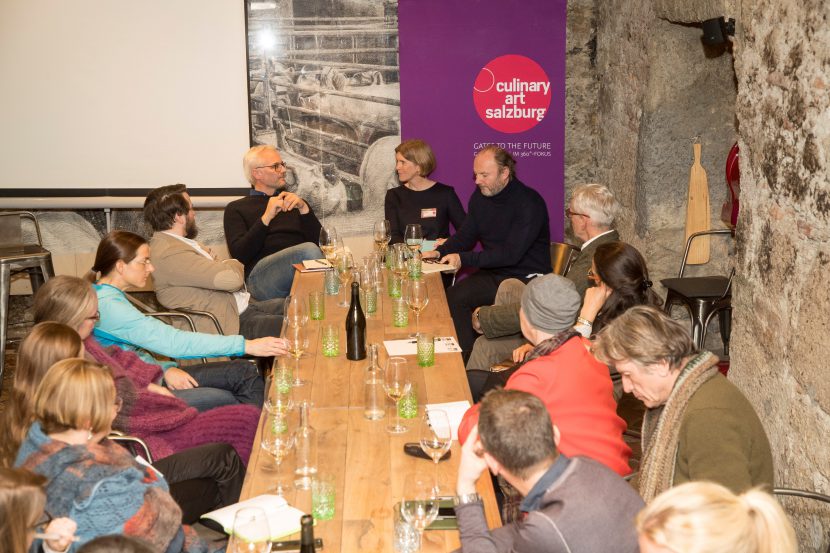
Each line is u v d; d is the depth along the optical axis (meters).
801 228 2.62
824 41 2.42
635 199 5.32
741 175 3.36
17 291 6.33
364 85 6.41
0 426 2.51
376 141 6.51
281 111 6.41
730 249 5.11
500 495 3.05
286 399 2.63
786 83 2.76
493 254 4.89
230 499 2.95
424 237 5.55
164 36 6.20
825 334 2.40
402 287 3.82
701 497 1.45
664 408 2.20
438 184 5.62
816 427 2.49
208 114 6.32
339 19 6.30
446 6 6.29
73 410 2.20
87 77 6.21
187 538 2.34
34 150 6.29
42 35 6.13
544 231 5.00
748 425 2.13
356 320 3.28
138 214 6.55
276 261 5.14
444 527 2.06
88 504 2.09
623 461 2.50
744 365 3.30
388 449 2.49
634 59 5.31
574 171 6.60
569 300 2.65
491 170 4.84
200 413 3.41
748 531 1.41
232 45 6.24
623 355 2.23
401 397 2.68
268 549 1.87
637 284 3.25
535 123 6.45
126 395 3.17
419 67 6.37
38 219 6.48
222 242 6.64
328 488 2.12
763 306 3.04
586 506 1.79
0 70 6.15
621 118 5.69
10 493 1.75
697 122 4.96
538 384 2.44
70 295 3.08
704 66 4.87
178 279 4.36
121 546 1.58
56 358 2.50
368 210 6.62
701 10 3.96
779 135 2.85
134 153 6.34
